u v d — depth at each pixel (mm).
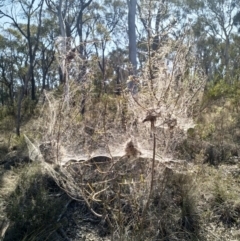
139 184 3795
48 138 3430
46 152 3840
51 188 4855
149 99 2984
